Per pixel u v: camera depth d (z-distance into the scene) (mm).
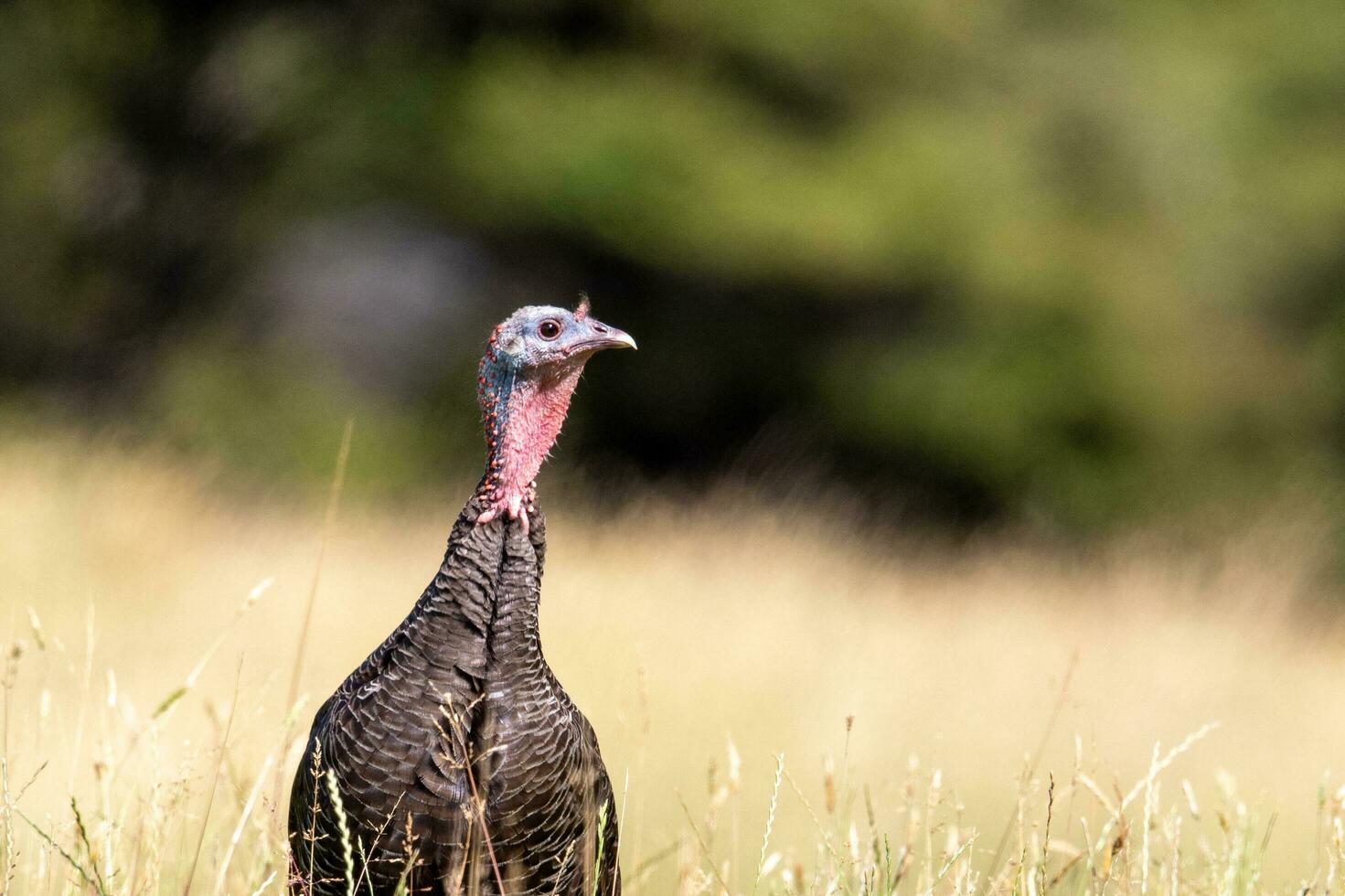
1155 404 36250
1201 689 17719
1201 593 23938
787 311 36969
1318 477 36094
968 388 35844
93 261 38188
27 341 37781
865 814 10648
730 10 35688
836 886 6949
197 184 37969
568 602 18031
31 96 37969
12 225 37844
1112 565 28797
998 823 11047
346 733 6801
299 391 35938
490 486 7047
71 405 36125
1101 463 36281
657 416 37375
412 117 35375
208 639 15242
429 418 36500
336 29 37312
